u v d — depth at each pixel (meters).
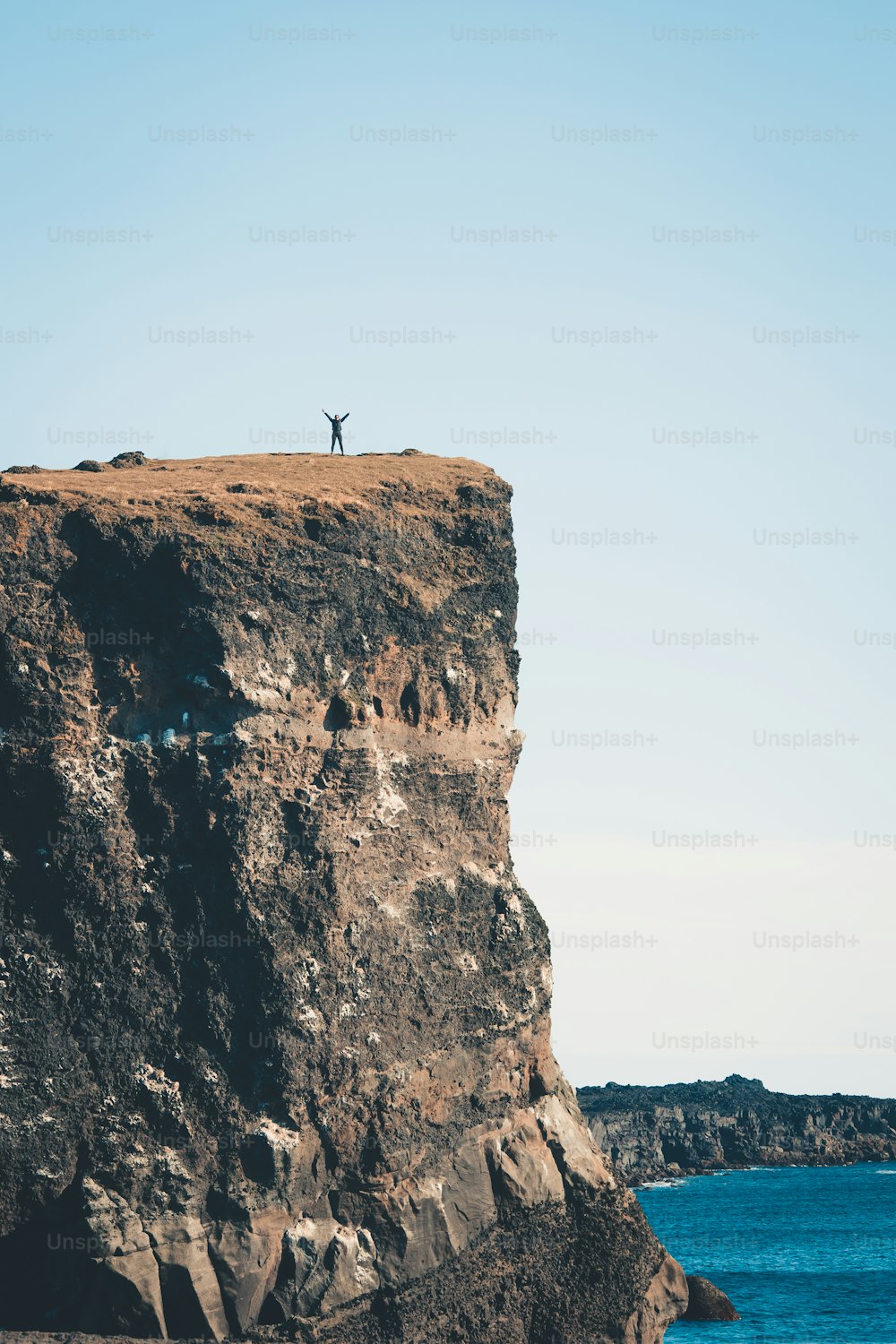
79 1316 194.88
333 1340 198.88
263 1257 196.88
